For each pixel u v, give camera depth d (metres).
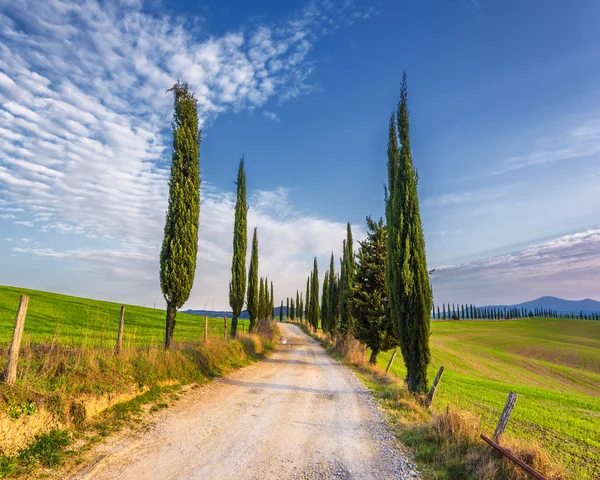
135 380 9.66
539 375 40.97
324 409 10.40
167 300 14.11
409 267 13.55
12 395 6.16
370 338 22.06
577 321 127.56
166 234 14.41
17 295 34.41
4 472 5.14
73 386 7.50
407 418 9.73
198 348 14.91
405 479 5.94
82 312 31.12
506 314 183.25
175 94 15.47
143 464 5.95
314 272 59.62
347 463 6.52
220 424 8.38
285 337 48.97
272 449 6.99
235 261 26.06
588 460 9.98
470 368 40.09
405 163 14.59
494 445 6.27
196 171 15.39
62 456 5.88
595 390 35.44
